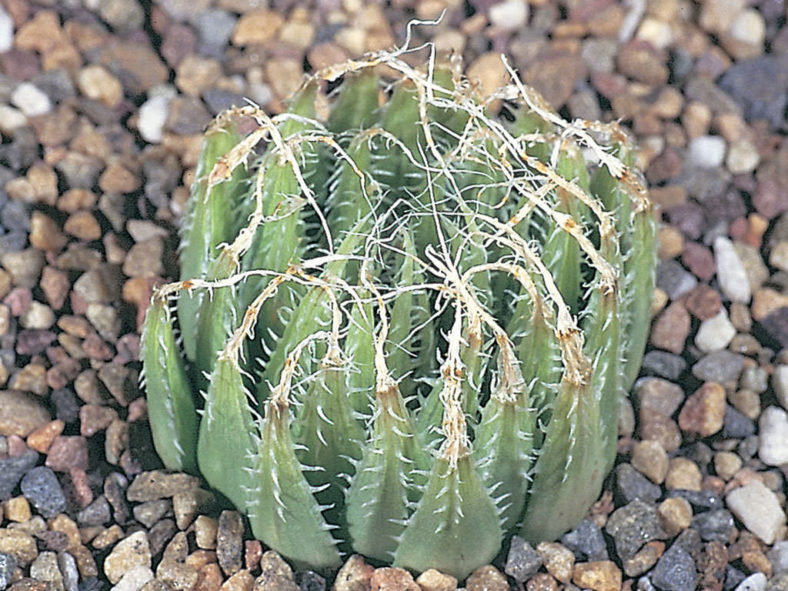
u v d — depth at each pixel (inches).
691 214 11.9
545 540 9.7
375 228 8.9
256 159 9.7
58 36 12.6
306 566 9.4
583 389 8.7
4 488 10.2
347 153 9.3
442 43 12.9
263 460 8.7
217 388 8.8
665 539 10.1
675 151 12.3
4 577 9.7
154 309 9.0
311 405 8.7
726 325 11.2
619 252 9.1
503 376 8.6
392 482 8.7
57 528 10.0
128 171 11.8
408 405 9.3
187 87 12.5
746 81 12.8
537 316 8.8
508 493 9.0
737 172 12.3
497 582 9.3
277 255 9.2
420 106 9.0
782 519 10.3
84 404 10.6
